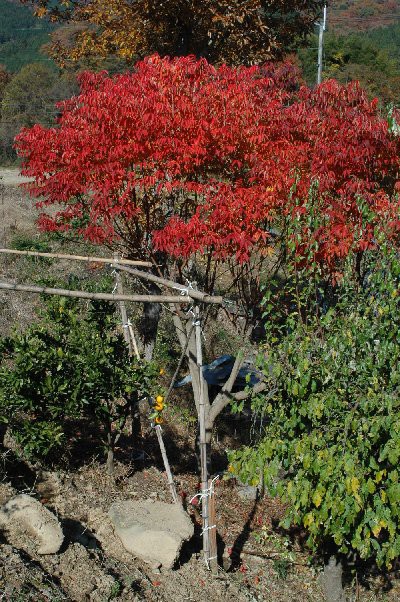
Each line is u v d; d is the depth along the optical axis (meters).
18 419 9.36
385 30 88.38
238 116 8.81
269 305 7.93
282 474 10.60
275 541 9.44
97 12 18.61
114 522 8.45
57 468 9.51
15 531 7.62
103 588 7.44
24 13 111.19
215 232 8.62
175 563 8.29
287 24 19.03
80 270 16.47
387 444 6.77
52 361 8.85
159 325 14.46
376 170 9.11
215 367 12.60
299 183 8.60
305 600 8.67
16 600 6.68
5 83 49.78
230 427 12.24
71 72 47.00
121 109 8.66
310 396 7.25
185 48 17.75
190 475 10.55
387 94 45.69
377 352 7.15
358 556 9.74
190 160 8.78
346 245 8.17
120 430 9.63
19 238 18.11
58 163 9.21
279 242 9.02
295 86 10.73
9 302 14.09
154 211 9.46
